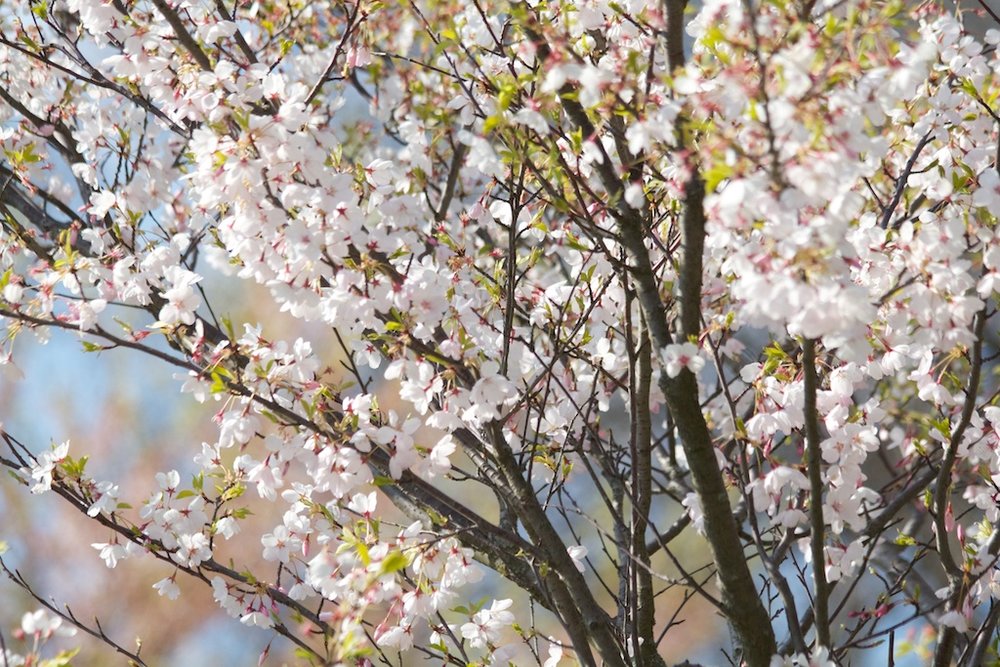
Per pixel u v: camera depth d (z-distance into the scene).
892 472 5.59
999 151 3.75
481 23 4.72
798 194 2.76
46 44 5.37
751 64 3.03
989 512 4.39
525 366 4.59
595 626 3.97
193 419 13.50
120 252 4.56
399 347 3.82
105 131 5.57
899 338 3.93
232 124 4.11
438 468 3.80
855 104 2.78
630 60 3.31
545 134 3.78
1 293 4.10
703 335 3.56
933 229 3.53
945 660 4.18
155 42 4.51
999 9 5.43
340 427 3.84
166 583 4.46
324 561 3.81
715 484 3.68
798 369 3.91
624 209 3.68
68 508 12.59
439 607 3.88
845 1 3.02
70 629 3.69
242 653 12.23
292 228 3.60
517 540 3.98
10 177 5.16
